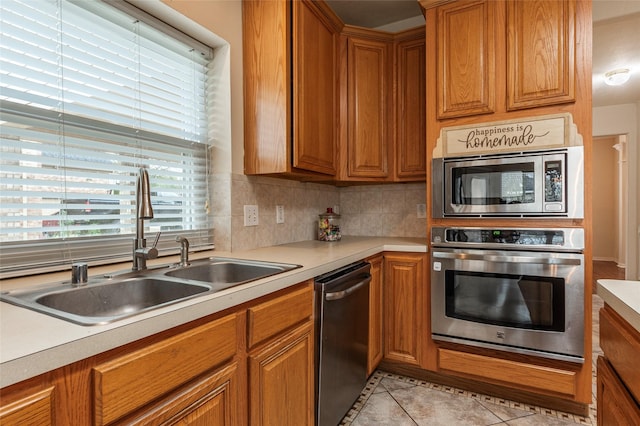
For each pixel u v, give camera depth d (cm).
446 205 197
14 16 111
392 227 273
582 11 171
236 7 183
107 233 141
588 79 169
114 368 68
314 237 256
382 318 217
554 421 170
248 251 183
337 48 225
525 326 177
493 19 189
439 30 203
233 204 182
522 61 182
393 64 241
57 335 64
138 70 150
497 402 188
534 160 175
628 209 471
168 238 164
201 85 182
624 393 81
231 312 100
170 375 80
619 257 637
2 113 109
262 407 110
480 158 188
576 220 170
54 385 60
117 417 69
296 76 181
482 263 186
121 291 115
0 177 109
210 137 185
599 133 477
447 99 200
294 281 126
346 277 160
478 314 188
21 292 96
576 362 168
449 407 183
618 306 84
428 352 206
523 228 178
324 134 209
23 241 115
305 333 135
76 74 128
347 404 165
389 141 242
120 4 138
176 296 117
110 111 140
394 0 241
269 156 181
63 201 126
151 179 158
